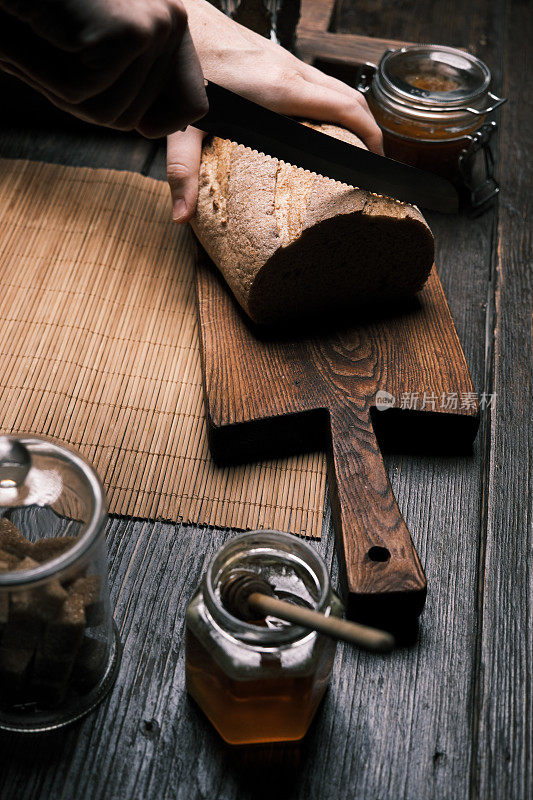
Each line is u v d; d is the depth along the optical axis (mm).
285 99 976
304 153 905
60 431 890
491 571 830
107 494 857
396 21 1321
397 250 931
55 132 1142
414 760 746
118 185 1086
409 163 1083
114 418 903
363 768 742
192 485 869
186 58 755
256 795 729
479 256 1053
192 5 1016
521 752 750
